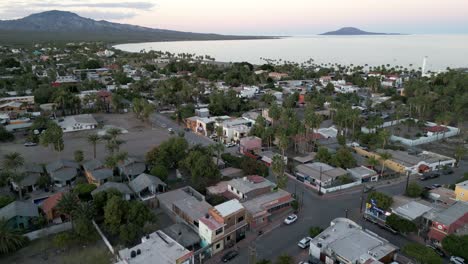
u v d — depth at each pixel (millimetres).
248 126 136375
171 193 80875
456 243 58906
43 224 69500
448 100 172375
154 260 54812
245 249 63656
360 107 178875
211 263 59375
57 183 88562
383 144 114938
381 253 56375
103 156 109125
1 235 59938
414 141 125375
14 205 70250
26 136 131500
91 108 169750
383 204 72938
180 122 153500
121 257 56156
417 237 67438
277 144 117875
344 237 61312
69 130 137125
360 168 97562
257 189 80125
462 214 69250
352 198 84750
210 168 86812
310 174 93188
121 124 148750
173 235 64688
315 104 178125
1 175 82500
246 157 102375
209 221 63844
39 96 177250
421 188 83438
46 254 60938
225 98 173750
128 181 89562
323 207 80250
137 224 64625
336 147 120438
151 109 150875
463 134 138500
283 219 74750
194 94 193625
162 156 95750
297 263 59375
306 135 121375
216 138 128750
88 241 64250
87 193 80125
